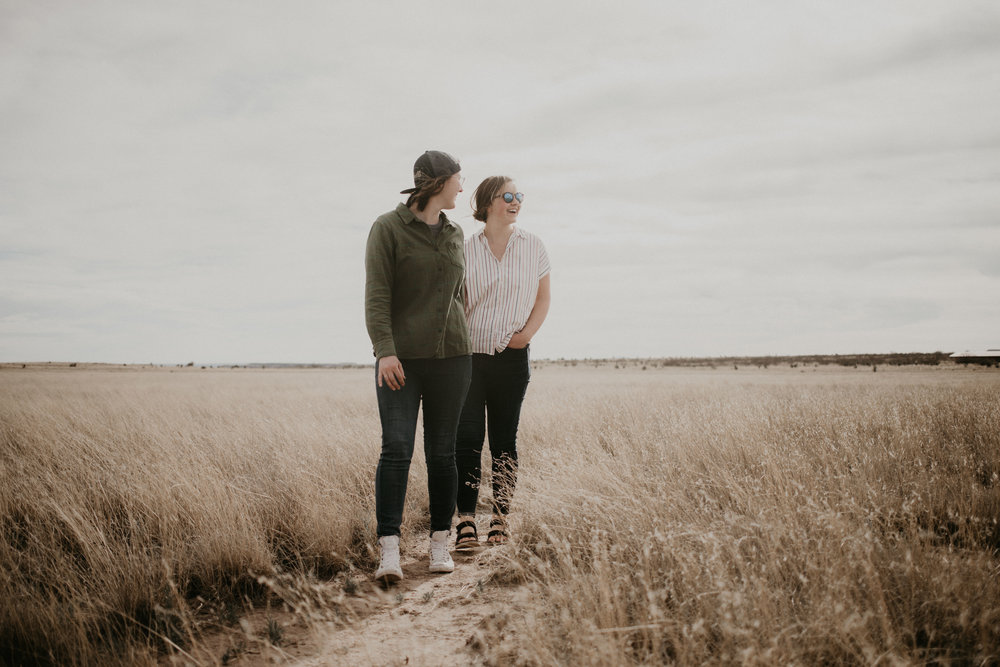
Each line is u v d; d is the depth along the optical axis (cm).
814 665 171
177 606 243
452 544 356
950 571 209
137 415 837
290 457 473
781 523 249
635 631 195
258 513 352
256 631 235
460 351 306
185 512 342
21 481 394
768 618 182
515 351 371
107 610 237
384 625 234
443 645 212
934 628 187
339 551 312
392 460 287
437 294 297
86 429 666
